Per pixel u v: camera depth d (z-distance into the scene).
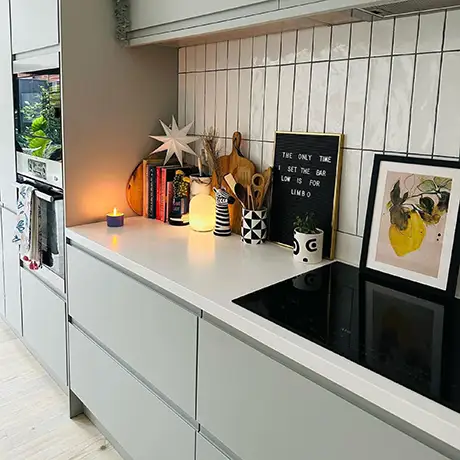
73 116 2.03
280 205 1.89
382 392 0.96
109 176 2.18
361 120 1.62
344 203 1.70
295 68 1.79
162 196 2.19
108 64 2.09
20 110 2.42
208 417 1.46
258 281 1.51
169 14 1.79
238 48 1.99
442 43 1.39
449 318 1.29
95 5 2.01
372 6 1.27
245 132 2.02
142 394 1.77
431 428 0.88
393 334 1.19
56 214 2.17
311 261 1.69
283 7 1.40
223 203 1.98
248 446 1.33
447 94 1.40
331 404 1.09
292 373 1.17
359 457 1.05
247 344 1.29
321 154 1.73
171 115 2.33
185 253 1.77
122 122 2.18
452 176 1.40
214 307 1.34
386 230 1.56
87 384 2.14
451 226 1.41
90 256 1.94
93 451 2.09
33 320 2.60
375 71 1.56
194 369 1.48
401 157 1.51
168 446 1.67
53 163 2.13
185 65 2.27
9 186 2.68
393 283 1.53
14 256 2.72
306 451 1.16
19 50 2.32
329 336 1.17
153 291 1.61
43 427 2.22
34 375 2.62
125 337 1.79
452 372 1.02
